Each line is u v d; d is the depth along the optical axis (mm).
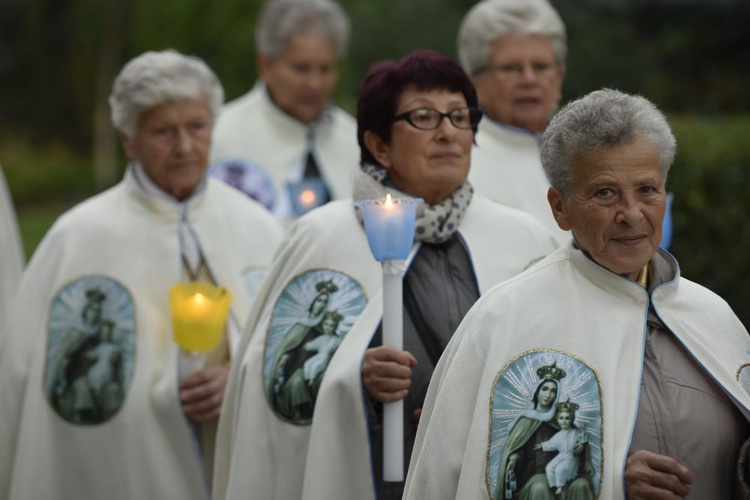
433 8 28438
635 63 25484
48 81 41594
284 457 7484
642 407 5613
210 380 8945
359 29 28188
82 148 41625
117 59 38031
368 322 7266
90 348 9172
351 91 27734
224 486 8125
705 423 5648
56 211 37469
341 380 7074
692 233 12227
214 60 28344
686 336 5809
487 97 9555
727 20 25375
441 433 5746
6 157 39969
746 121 13867
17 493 9125
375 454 7184
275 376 7551
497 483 5539
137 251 9328
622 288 5738
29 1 41500
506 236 7570
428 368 7109
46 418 9172
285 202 12148
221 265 9461
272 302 7754
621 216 5543
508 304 5805
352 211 7723
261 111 12539
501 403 5625
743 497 5617
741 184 12047
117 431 9047
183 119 9250
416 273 7324
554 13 9570
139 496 9000
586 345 5648
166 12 29047
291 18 12258
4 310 11883
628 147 5531
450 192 7473
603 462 5453
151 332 9180
